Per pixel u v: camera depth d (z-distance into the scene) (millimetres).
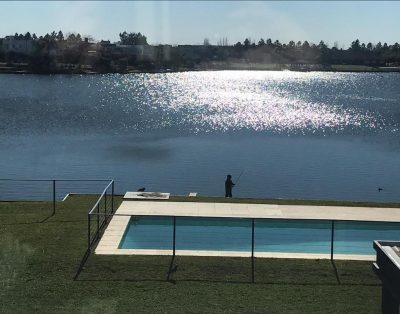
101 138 49812
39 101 89625
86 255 13250
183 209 17641
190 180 32625
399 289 7441
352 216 17000
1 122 60344
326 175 34562
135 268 12578
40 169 35312
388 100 100188
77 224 15859
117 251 13648
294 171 35719
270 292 11438
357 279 12125
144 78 181500
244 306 10773
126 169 35625
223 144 46812
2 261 12836
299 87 146000
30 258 13016
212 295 11266
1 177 32781
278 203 18734
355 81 178625
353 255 13773
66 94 107000
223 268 12656
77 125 59531
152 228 16219
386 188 31203
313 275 12320
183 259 13180
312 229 16391
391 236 15984
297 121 65812
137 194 19500
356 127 60125
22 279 11891
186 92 122375
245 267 12734
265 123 63656
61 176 33219
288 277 12211
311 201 19078
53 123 60719
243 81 178625
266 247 14836
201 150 43438
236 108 83500
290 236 15789
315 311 10570
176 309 10625
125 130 56188
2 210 17578
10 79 149625
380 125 61969
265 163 38375
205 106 87250
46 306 10688
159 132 54844
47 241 14250
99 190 29984
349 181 32938
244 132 55500
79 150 42750
